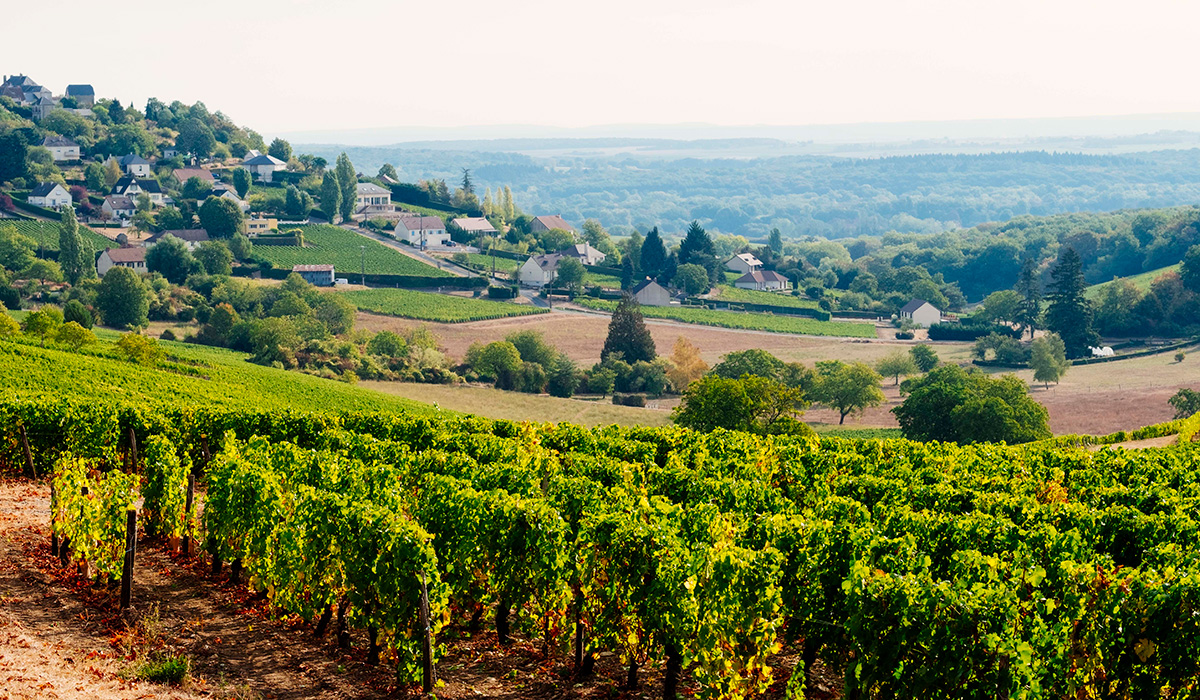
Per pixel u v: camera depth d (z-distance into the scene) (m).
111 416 33.59
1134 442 67.06
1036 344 125.31
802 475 30.22
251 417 37.06
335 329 134.62
